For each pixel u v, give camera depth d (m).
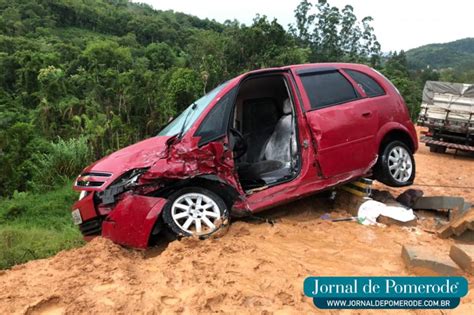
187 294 3.51
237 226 5.01
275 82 6.00
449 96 13.27
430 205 5.80
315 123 5.26
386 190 7.11
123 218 4.36
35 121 17.53
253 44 28.73
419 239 4.93
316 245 4.71
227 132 4.94
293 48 28.47
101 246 4.36
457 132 13.14
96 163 5.05
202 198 4.71
